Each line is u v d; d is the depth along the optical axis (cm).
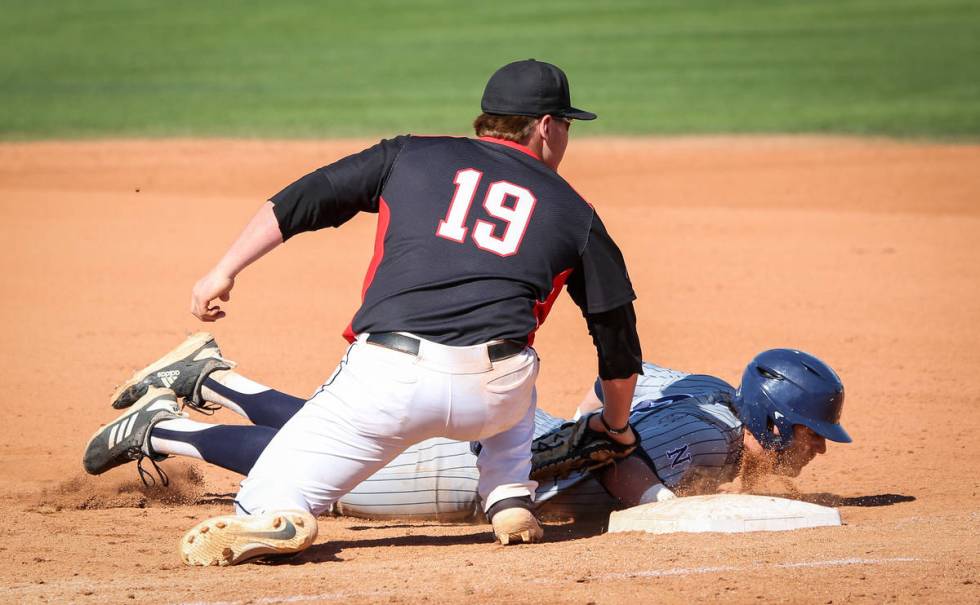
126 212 4594
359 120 7150
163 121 7288
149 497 1652
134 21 12081
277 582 1138
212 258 3772
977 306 3130
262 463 1284
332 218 1320
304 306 3161
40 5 13212
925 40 10138
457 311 1246
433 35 11000
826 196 5053
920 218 4500
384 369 1239
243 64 9744
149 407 1528
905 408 2231
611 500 1535
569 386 2392
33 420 2116
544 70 1348
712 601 1053
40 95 8325
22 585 1152
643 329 2889
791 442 1512
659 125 7069
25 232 4184
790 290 3344
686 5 12462
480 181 1295
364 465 1280
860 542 1273
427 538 1429
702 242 4088
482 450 1385
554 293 1315
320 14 12350
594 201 5006
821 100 7806
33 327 2878
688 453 1498
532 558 1240
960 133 6544
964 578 1119
